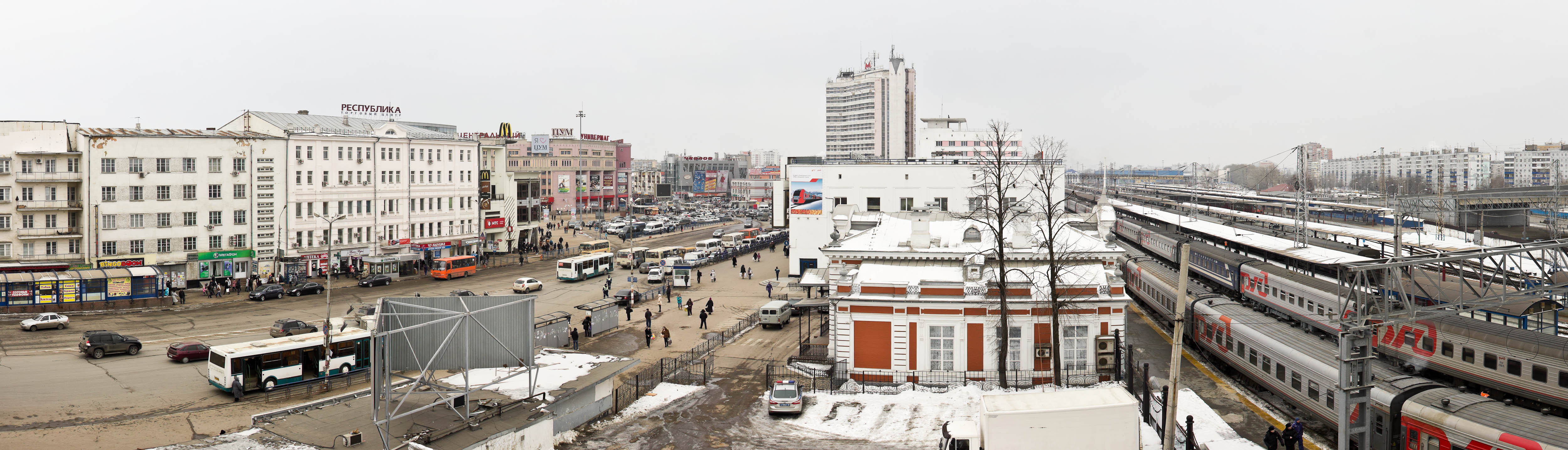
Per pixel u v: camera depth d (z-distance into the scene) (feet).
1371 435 112.98
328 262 239.71
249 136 278.46
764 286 300.61
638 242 473.67
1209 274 231.30
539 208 429.79
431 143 335.47
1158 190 652.89
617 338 203.51
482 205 373.40
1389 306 103.50
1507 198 344.69
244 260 278.87
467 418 105.91
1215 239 252.42
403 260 303.89
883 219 232.53
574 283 302.66
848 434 123.75
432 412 110.22
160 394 140.56
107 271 227.81
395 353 104.01
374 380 100.27
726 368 168.86
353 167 306.76
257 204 280.51
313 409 112.78
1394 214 352.08
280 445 98.43
